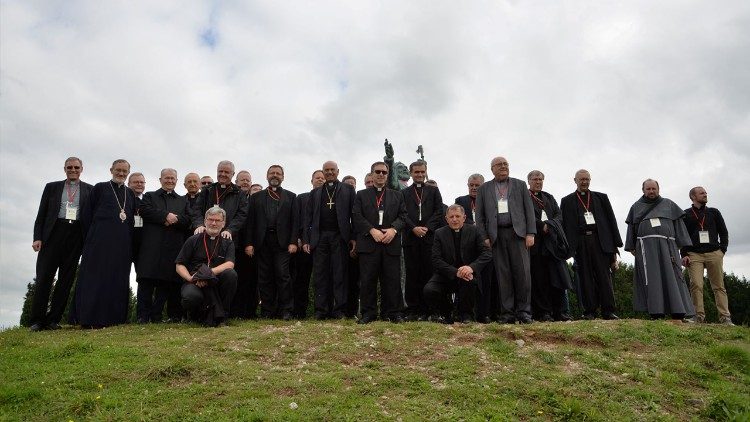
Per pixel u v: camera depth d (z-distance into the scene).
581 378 5.71
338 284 9.31
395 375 5.68
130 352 6.25
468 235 8.60
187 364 5.72
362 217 8.66
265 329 7.77
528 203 8.49
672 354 6.59
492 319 9.45
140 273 9.02
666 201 9.42
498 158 8.74
